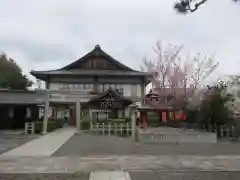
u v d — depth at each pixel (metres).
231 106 24.81
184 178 9.61
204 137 21.06
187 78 39.34
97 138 22.91
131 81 44.12
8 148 16.77
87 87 43.59
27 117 36.00
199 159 13.13
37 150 15.88
